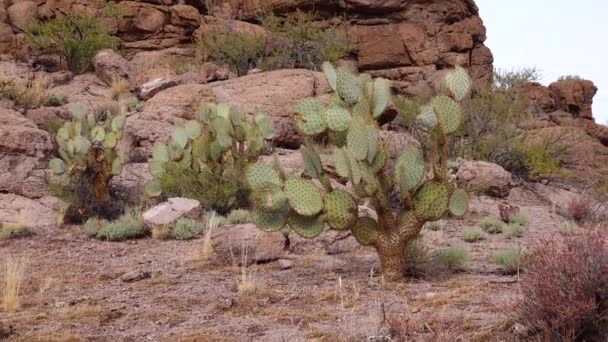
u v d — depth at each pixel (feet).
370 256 31.07
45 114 59.82
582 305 16.34
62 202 43.42
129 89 72.38
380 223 26.21
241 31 80.23
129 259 32.76
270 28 80.38
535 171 59.36
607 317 16.30
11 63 73.97
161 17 84.48
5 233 38.70
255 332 19.74
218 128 43.37
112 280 28.22
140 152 56.08
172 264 30.94
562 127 71.51
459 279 25.99
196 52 80.89
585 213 47.52
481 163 52.75
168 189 43.80
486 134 61.62
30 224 42.24
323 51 76.95
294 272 28.17
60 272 30.09
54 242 37.63
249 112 60.70
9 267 26.99
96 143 45.29
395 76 81.25
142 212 42.83
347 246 32.45
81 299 24.31
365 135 25.18
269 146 56.70
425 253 27.30
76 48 76.18
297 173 47.21
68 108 62.03
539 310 17.13
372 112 27.12
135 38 83.92
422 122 26.00
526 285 17.75
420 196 26.02
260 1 85.66
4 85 61.21
